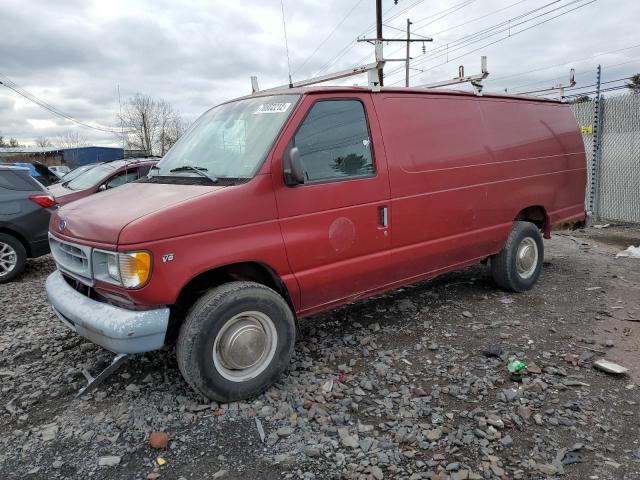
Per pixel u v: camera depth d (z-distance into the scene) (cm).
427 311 512
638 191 979
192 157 405
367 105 416
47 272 776
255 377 344
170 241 306
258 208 342
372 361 401
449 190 468
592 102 1052
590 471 267
